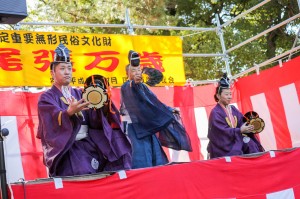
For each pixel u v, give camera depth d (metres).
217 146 7.38
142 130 6.54
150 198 5.58
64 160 5.59
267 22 15.27
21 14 5.63
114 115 5.92
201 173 5.93
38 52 7.87
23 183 5.01
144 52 8.65
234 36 14.64
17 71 7.70
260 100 9.17
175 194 5.73
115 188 5.39
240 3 16.09
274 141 9.00
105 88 5.92
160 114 6.59
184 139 6.83
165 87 8.80
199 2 15.95
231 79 9.56
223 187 6.04
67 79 5.87
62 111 5.44
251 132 7.38
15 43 7.75
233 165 6.16
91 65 8.20
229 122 7.47
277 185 6.43
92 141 5.83
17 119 7.56
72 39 8.13
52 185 5.11
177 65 8.91
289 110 8.70
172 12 16.47
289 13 14.91
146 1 13.53
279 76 8.84
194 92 9.06
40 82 7.81
